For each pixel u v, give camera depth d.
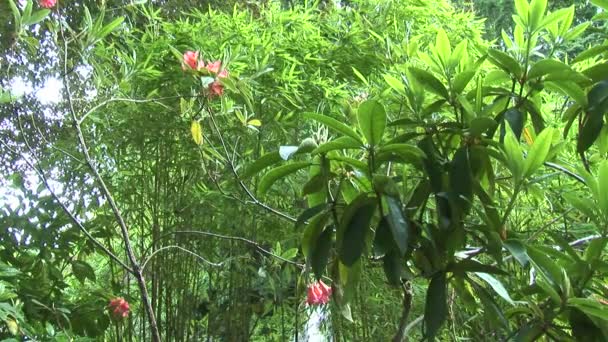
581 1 3.76
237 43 2.01
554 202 1.71
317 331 2.27
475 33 2.26
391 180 1.05
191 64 1.65
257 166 1.16
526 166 1.03
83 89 2.25
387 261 1.07
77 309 1.96
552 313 1.04
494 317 1.14
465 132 1.14
